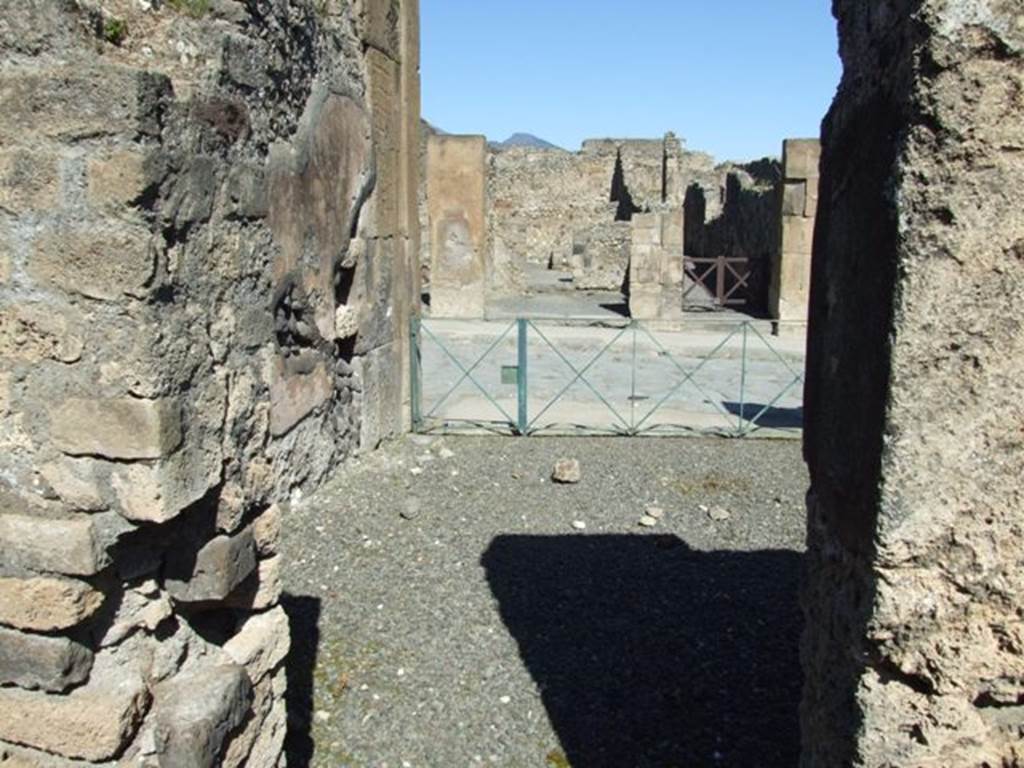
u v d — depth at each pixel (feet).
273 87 18.79
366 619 16.53
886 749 7.70
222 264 9.48
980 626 7.38
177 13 10.03
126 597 8.93
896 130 7.18
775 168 68.03
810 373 9.46
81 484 8.34
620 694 14.25
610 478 25.48
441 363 43.47
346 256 24.13
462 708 13.83
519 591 17.83
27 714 8.52
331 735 13.12
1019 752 7.59
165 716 8.76
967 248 6.93
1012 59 6.72
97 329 8.08
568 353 46.52
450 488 24.13
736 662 15.25
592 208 108.47
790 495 24.31
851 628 7.90
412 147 29.27
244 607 10.46
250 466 10.15
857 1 8.27
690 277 76.84
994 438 7.14
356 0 24.39
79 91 7.83
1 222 8.11
